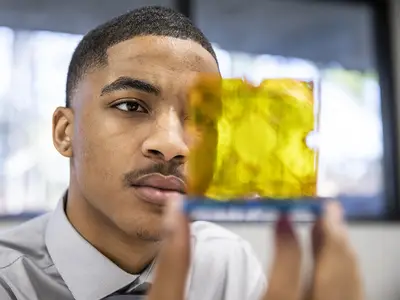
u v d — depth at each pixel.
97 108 0.58
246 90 0.40
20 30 1.54
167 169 0.54
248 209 0.37
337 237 0.35
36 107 1.50
